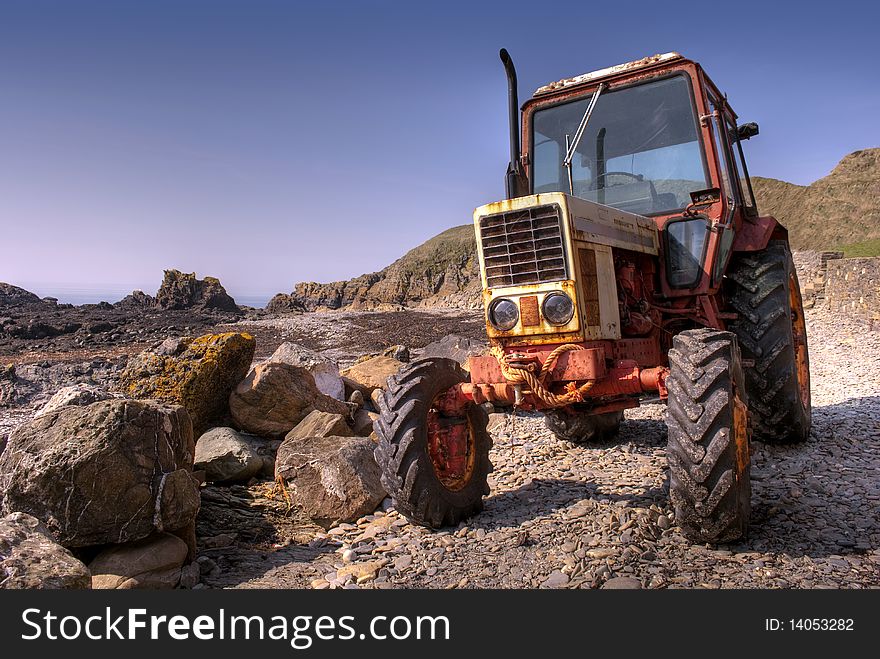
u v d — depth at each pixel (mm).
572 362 4176
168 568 3658
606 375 4324
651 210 5500
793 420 5914
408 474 4246
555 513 4531
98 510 3607
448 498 4414
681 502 3734
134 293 57500
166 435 3969
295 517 4957
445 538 4195
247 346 7070
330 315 36688
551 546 3920
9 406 12633
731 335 4027
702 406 3693
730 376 3775
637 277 5152
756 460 5824
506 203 4324
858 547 3809
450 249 140000
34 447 3719
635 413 8102
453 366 4797
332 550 4230
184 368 6629
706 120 5312
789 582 3389
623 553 3734
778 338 5805
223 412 6957
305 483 4855
